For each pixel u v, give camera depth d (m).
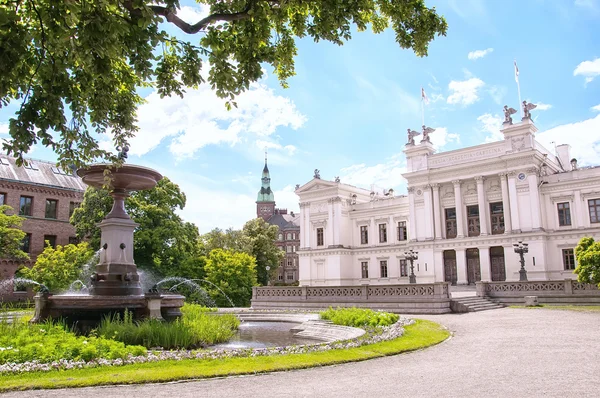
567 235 47.03
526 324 19.86
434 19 12.60
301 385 9.02
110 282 18.09
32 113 9.18
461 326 20.52
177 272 45.69
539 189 49.06
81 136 11.04
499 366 10.71
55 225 50.31
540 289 33.28
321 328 20.17
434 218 54.88
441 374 9.93
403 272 59.84
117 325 14.62
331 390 8.57
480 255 50.66
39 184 49.56
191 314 19.47
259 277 78.56
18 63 7.82
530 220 47.88
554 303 32.38
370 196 71.25
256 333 20.47
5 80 7.89
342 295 34.53
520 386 8.62
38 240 48.78
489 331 18.08
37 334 13.04
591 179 46.50
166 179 47.91
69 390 8.61
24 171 49.91
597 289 30.88
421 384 8.97
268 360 11.38
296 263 122.50
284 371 10.45
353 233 65.62
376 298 32.62
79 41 8.16
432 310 29.78
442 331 18.23
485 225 50.81
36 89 9.31
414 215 56.25
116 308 16.95
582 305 30.97
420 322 21.38
